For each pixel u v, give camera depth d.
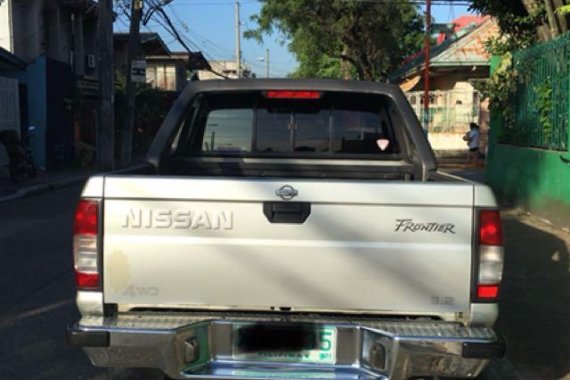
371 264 3.12
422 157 4.49
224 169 4.93
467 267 3.12
